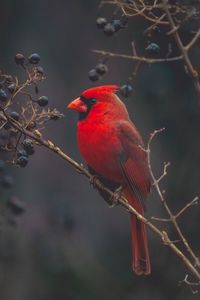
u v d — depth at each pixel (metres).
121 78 14.79
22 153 7.97
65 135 15.38
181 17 8.27
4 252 12.19
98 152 9.41
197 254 12.02
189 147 12.77
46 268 12.27
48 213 12.55
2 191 11.27
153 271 12.16
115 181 9.66
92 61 15.28
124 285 12.53
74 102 9.52
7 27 14.43
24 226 12.37
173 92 12.45
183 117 12.63
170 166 13.23
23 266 12.24
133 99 13.67
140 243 9.36
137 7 7.90
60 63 15.27
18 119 7.98
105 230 14.65
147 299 12.11
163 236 7.80
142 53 12.46
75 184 15.29
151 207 13.65
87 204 15.16
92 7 15.27
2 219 10.36
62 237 12.46
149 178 9.68
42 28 15.04
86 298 12.23
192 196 12.53
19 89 7.82
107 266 13.26
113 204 9.28
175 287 12.02
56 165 15.27
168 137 13.03
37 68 7.87
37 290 12.20
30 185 14.80
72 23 15.29
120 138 9.48
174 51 11.80
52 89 15.20
